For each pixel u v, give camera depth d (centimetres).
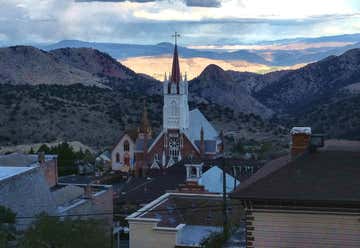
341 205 2177
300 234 2225
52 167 7100
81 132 19338
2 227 3803
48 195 5347
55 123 19562
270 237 2250
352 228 2178
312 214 2214
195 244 3628
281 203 2228
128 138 13900
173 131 13550
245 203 2269
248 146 15162
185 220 4072
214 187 6381
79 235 3547
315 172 2308
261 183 2294
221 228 3794
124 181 11275
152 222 3706
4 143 17812
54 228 3459
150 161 13562
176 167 8962
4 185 4750
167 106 13612
